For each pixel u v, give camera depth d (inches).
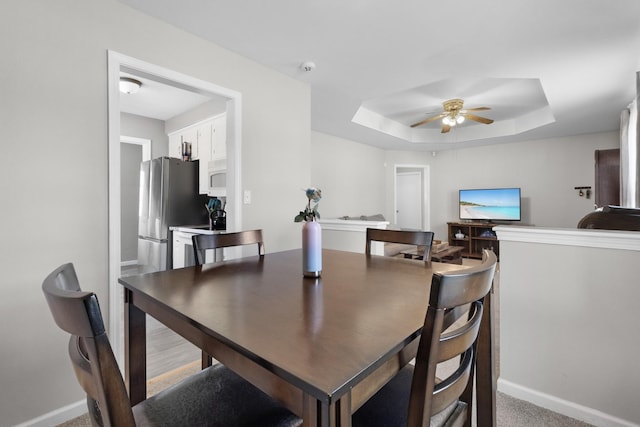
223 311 34.4
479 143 244.8
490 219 247.0
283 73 114.3
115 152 72.6
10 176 59.9
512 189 237.1
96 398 22.8
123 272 195.3
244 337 27.6
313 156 208.1
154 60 80.3
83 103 68.4
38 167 63.0
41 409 63.0
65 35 66.2
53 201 64.7
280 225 113.7
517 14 79.9
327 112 164.6
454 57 103.0
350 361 23.4
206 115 159.8
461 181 268.1
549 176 227.5
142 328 47.6
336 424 21.8
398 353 28.2
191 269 55.6
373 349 25.3
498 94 162.1
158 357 89.3
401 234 70.4
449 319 36.3
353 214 240.1
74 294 21.2
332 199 222.7
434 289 25.3
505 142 241.4
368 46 95.6
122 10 74.7
